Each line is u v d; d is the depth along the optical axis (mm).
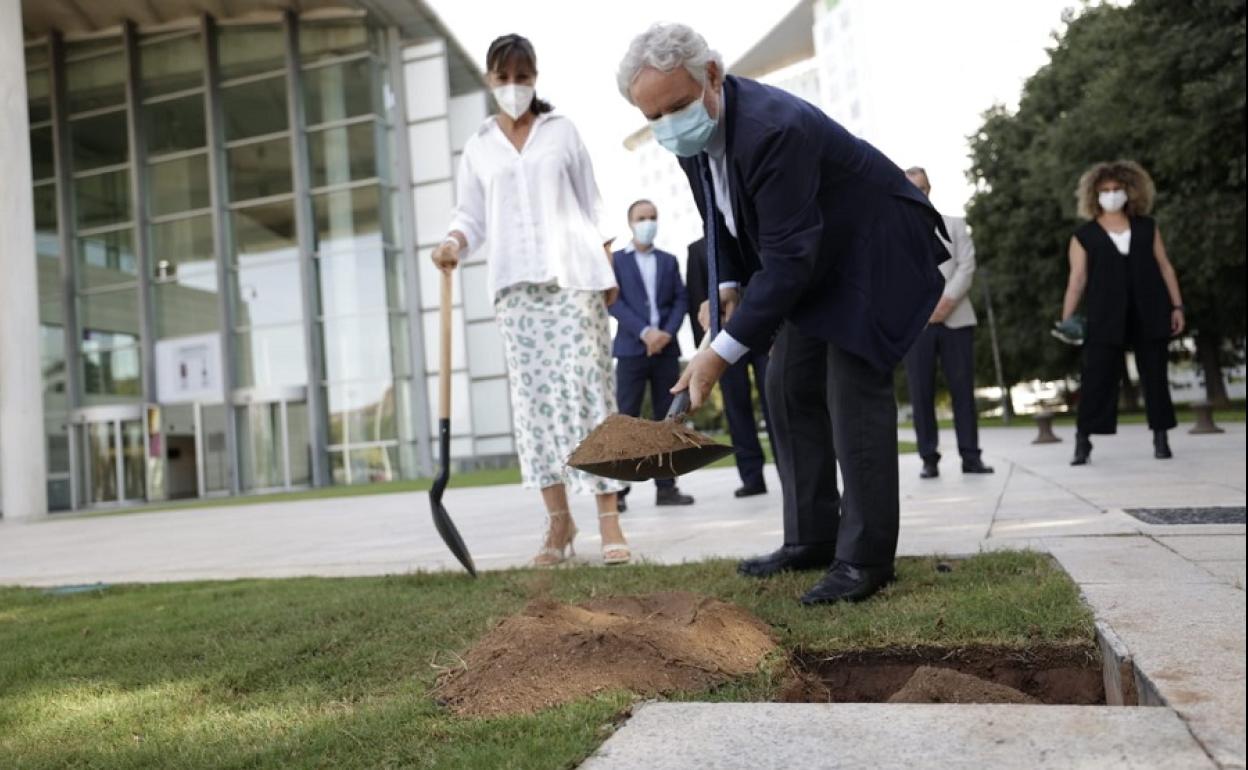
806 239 2158
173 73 23406
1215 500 3596
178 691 1910
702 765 1229
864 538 2295
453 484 13211
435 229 22500
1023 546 2787
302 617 2498
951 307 6117
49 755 1564
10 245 15344
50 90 23875
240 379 22469
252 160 22703
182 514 11695
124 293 23281
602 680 1667
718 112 2238
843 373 2365
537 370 3436
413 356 22297
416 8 21500
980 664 1835
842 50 77125
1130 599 1939
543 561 3334
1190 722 1216
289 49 22344
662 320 5840
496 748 1360
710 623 1912
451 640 2139
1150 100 14891
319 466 21656
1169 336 5855
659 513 5352
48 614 3039
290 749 1480
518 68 3428
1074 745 1182
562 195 3482
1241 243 15125
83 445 22562
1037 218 22562
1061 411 36094
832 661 1932
